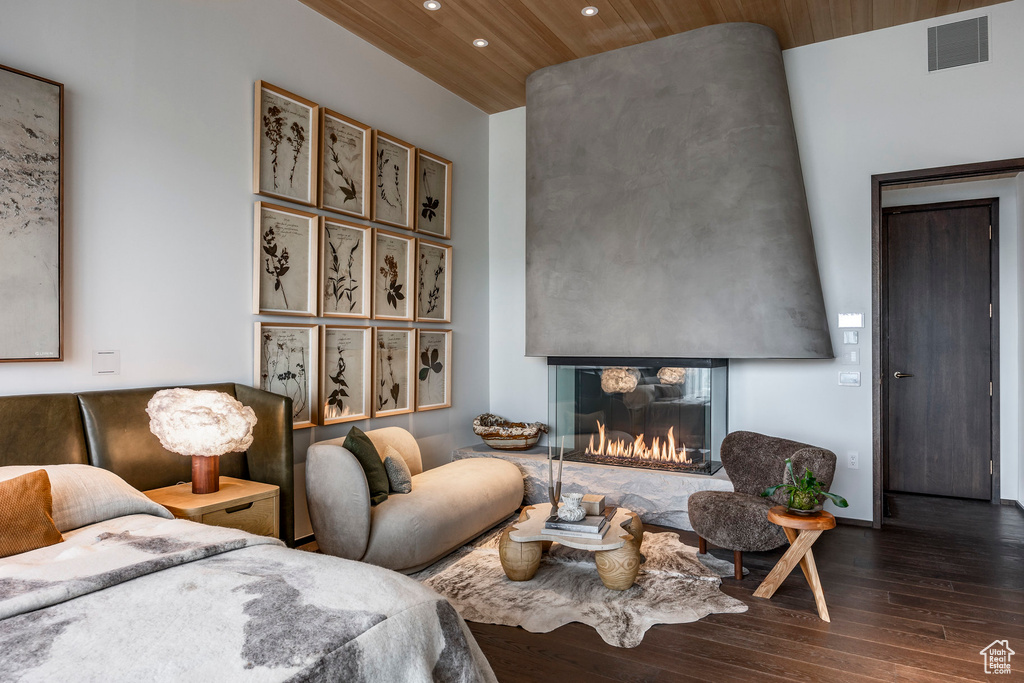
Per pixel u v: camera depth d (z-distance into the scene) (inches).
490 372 207.6
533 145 179.6
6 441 87.1
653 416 162.1
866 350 152.9
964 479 185.8
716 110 153.1
